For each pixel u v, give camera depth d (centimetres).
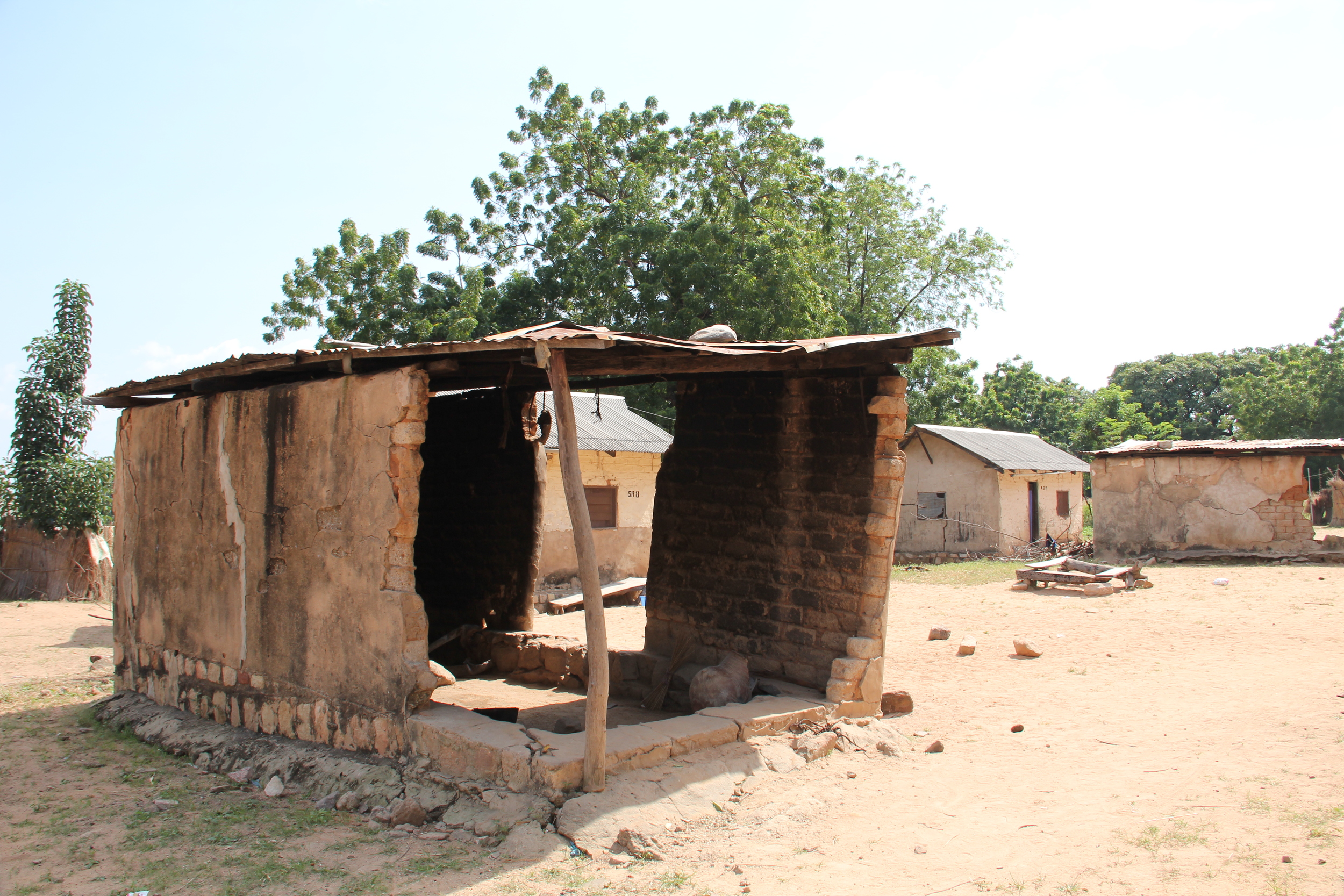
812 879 436
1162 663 962
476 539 1045
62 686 952
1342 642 1028
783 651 770
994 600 1538
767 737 630
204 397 778
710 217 2358
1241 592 1505
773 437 795
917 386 3556
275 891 429
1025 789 566
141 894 428
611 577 1762
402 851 475
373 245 2612
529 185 2652
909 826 506
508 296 2405
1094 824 491
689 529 866
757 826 510
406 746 576
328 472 641
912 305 3478
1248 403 4144
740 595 810
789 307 2250
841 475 742
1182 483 2125
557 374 539
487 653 988
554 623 1414
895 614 1426
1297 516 1997
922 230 3388
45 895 430
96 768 654
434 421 1100
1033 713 770
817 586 752
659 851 471
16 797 583
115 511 909
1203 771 572
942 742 682
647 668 857
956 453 2553
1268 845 440
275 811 551
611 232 2419
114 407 912
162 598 821
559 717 760
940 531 2578
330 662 635
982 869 440
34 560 1692
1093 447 4297
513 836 477
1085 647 1082
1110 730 700
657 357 635
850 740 661
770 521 791
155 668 825
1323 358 3903
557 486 1675
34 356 1786
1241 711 728
